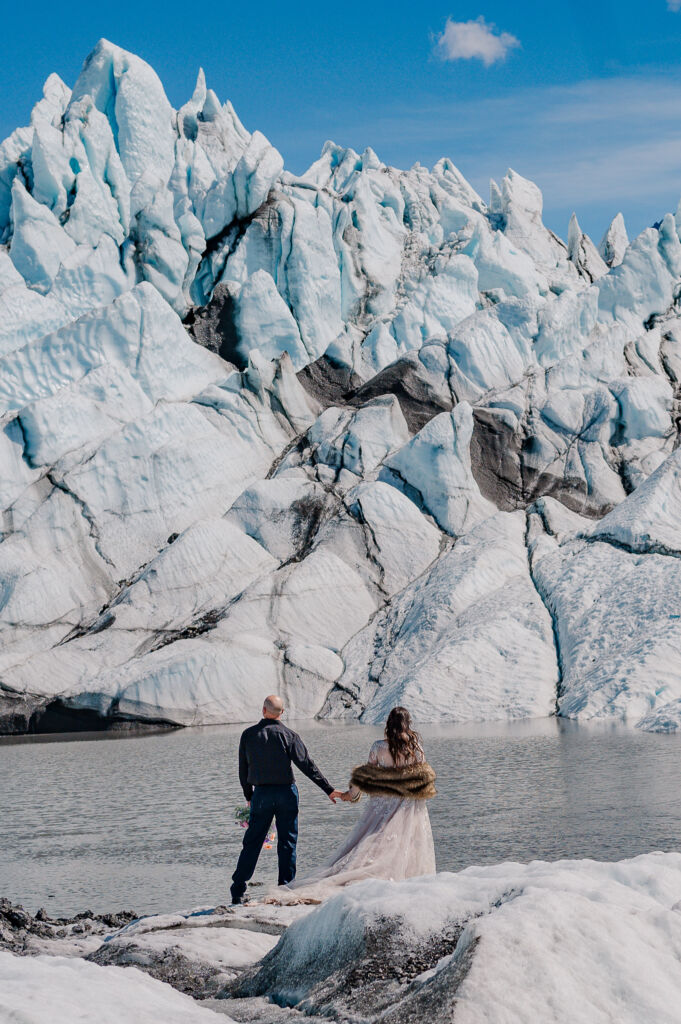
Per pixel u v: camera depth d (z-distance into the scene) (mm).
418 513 44094
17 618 42031
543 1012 4109
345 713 34812
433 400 51500
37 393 51219
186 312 60875
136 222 59812
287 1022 5098
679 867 6145
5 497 46281
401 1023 4289
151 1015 5148
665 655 30797
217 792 19203
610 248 80438
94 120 64375
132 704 35812
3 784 22344
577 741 23750
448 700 32156
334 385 56469
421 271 65875
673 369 54156
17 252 59875
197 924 7961
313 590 40438
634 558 36500
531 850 11938
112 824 16312
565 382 51438
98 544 45219
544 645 34312
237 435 50500
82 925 9742
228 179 63594
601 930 4586
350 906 5770
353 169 76938
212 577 42125
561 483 47375
